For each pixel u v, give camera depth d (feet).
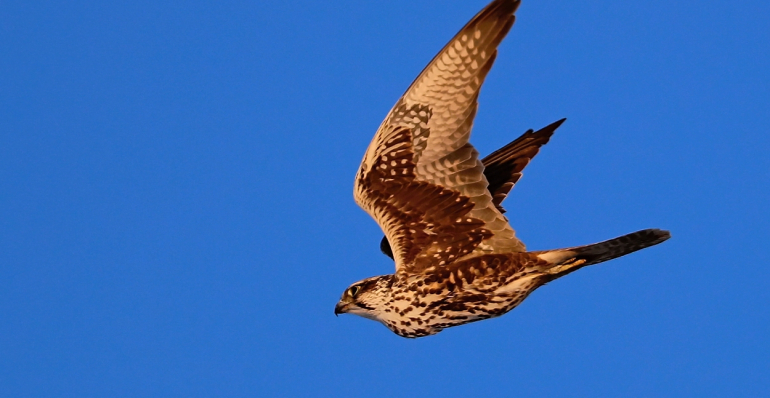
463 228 45.52
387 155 45.68
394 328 47.96
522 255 45.03
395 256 46.68
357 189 46.80
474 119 44.04
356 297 48.52
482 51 43.24
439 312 46.47
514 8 42.78
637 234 43.29
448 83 44.01
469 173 44.78
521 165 50.21
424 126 44.83
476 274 45.44
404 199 45.96
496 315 46.21
